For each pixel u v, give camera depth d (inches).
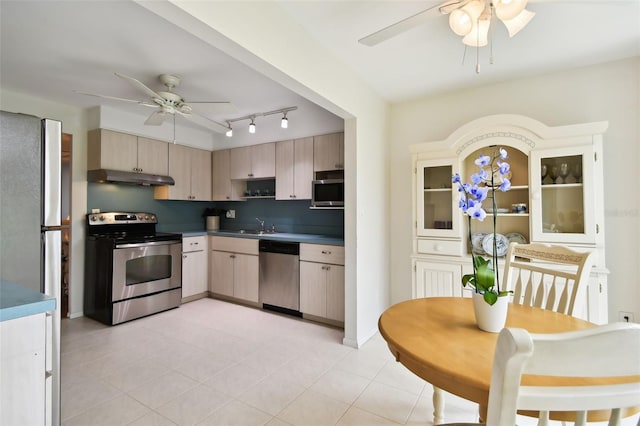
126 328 119.6
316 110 136.3
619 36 79.7
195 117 112.2
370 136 112.1
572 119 97.7
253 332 115.7
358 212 103.8
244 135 165.8
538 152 90.0
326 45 84.0
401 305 58.9
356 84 101.7
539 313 53.6
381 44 83.7
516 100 106.1
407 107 126.6
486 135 98.7
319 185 137.3
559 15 70.9
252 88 112.3
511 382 21.9
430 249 108.0
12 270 56.6
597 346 21.6
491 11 55.6
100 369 87.8
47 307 40.6
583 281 56.9
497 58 91.3
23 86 110.7
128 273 127.1
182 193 163.6
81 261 133.9
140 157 144.6
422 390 78.2
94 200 139.9
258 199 178.5
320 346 103.7
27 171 58.6
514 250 69.1
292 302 133.9
